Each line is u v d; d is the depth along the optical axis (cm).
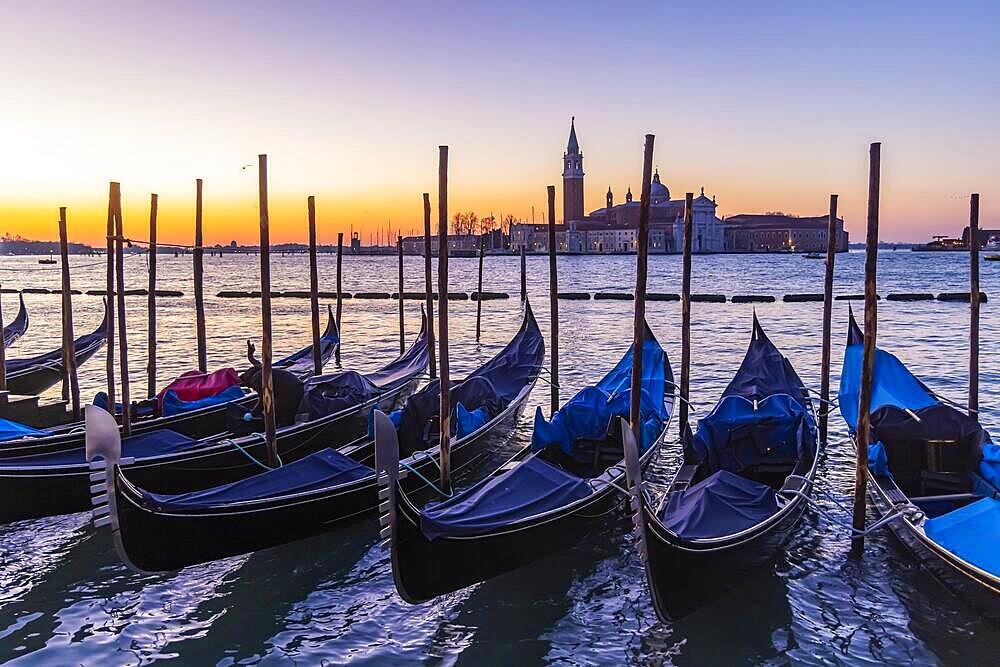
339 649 853
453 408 1444
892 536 1067
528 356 1981
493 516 944
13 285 7844
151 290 1716
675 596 838
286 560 1058
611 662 823
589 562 1047
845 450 1524
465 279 9269
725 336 3422
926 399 1302
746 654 831
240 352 3067
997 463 1023
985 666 800
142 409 1495
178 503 938
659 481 1339
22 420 1536
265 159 1210
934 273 9144
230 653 845
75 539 1123
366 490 1097
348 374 1611
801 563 1029
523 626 895
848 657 821
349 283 8456
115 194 1523
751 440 1234
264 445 1303
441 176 1124
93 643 861
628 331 3672
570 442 1280
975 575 813
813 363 2673
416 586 866
